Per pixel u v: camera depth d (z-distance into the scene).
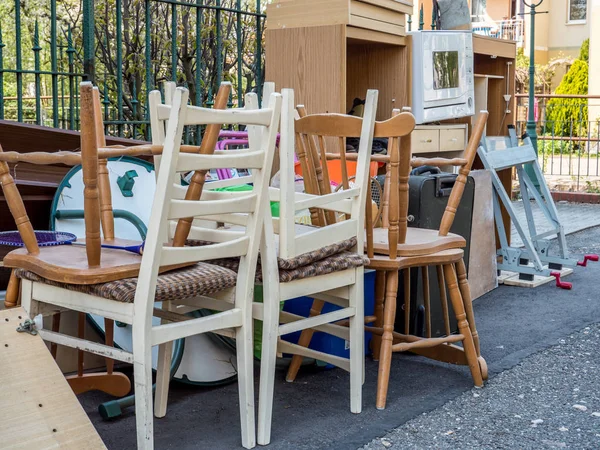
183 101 2.10
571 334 3.87
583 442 2.60
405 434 2.65
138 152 2.32
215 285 2.36
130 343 2.93
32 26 6.10
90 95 2.08
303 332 3.09
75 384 2.73
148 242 2.12
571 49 21.55
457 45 4.72
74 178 3.04
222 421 2.75
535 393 3.05
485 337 3.82
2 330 2.08
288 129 2.44
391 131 2.70
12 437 1.90
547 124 12.46
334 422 2.75
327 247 2.63
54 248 2.49
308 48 4.14
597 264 5.68
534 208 8.48
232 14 5.27
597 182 10.30
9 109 6.91
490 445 2.57
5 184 2.33
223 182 2.80
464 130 4.90
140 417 2.15
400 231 2.88
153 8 5.12
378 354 3.46
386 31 4.29
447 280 3.04
